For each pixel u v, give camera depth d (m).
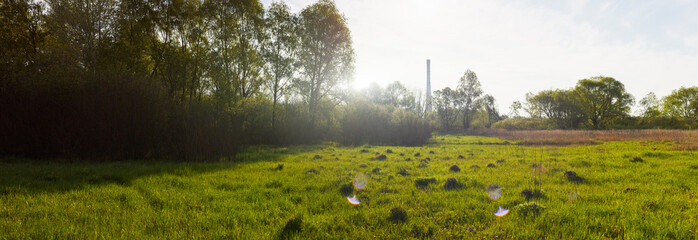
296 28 27.69
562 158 13.87
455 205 5.95
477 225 4.89
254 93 27.05
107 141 13.75
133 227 4.74
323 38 27.94
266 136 24.75
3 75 14.98
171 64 21.14
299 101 28.47
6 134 13.73
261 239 4.30
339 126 28.02
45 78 14.75
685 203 6.03
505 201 6.28
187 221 5.05
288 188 7.71
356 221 5.09
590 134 32.25
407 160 13.64
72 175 9.20
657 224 4.85
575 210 5.61
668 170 10.08
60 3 19.73
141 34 21.06
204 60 22.17
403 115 28.81
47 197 6.39
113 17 20.88
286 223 4.78
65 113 13.98
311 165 11.85
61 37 19.45
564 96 59.56
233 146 14.60
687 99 62.19
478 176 9.24
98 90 14.20
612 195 6.76
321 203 6.24
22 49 18.03
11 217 5.06
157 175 9.30
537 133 36.38
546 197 6.60
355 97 30.02
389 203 6.20
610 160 12.78
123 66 18.95
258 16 26.56
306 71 27.86
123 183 8.26
